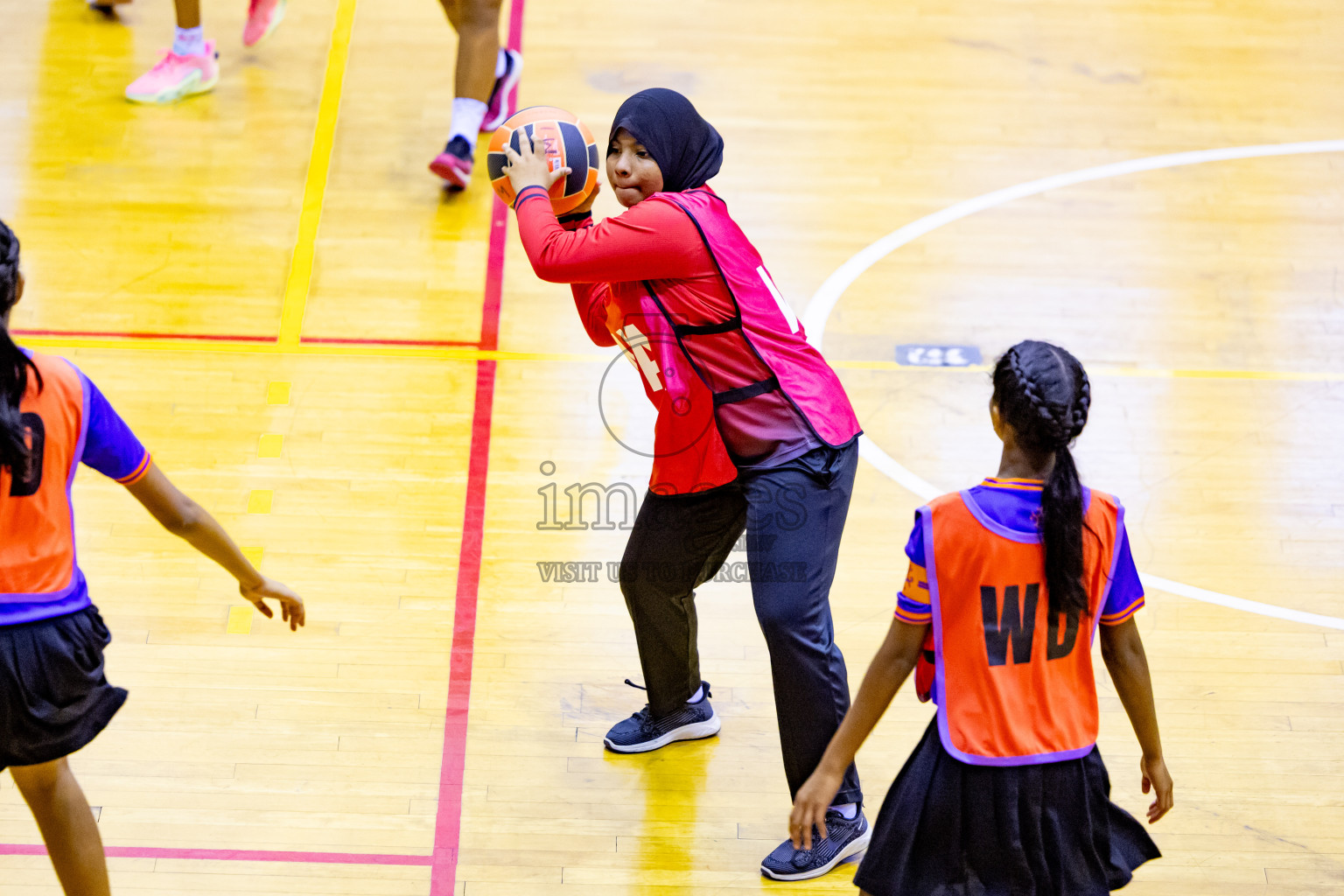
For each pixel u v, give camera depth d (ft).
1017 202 64.39
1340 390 54.80
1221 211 64.44
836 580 45.93
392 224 61.41
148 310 55.62
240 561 31.45
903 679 27.96
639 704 41.65
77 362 52.70
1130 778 39.29
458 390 53.11
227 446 49.83
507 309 57.31
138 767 38.37
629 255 31.99
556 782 38.86
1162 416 53.31
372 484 48.83
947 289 59.26
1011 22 77.51
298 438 50.39
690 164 33.94
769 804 38.55
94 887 30.01
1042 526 26.96
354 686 41.50
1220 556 47.37
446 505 48.26
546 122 36.76
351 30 73.72
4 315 26.55
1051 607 27.17
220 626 43.19
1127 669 28.32
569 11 75.72
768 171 65.31
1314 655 43.68
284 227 60.59
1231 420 53.26
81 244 58.54
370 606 44.27
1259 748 40.40
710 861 36.68
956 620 27.48
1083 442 51.90
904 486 49.75
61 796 29.19
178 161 63.72
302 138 65.87
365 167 64.49
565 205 37.50
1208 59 75.20
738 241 33.50
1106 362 55.83
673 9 76.59
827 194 64.23
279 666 41.96
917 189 64.85
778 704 34.27
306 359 53.98
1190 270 60.90
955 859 27.73
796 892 35.73
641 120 33.37
